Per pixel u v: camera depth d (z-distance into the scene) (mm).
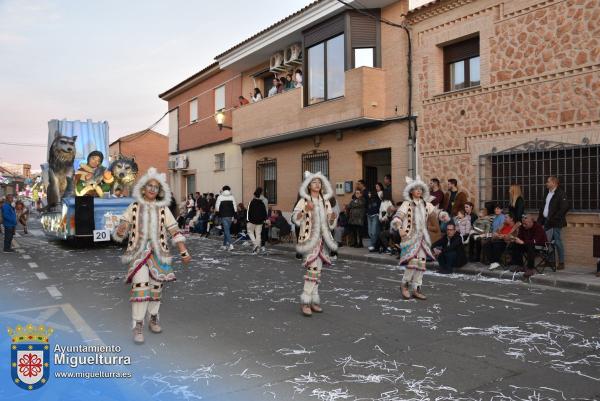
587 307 6902
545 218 9891
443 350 5004
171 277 5527
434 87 13219
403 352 4945
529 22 11039
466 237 10953
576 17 10203
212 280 9289
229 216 15047
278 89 18453
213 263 11703
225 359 4762
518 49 11266
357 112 14203
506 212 11055
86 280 9297
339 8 14773
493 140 11789
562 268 9664
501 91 11617
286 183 18797
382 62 14656
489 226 10625
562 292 8008
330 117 15070
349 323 6090
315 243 6523
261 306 7078
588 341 5273
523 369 4445
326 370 4445
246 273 10148
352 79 14383
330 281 9148
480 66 12078
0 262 11930
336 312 6676
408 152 13836
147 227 5359
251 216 13797
